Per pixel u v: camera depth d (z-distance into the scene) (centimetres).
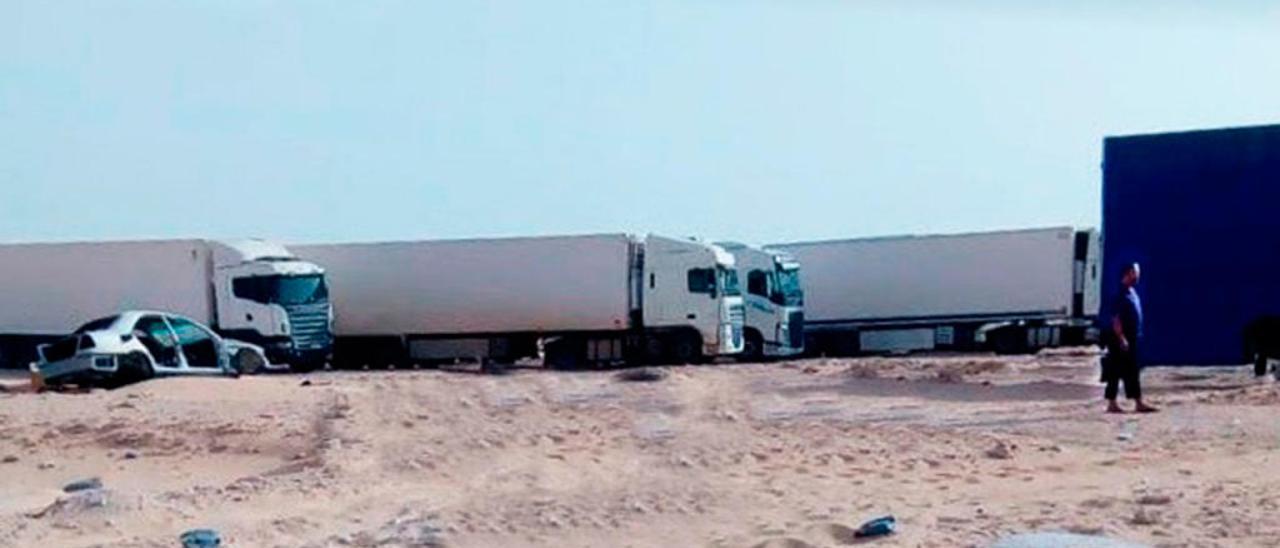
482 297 4084
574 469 1499
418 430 1912
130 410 2197
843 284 4547
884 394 2444
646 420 2014
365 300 4138
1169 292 2284
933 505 1131
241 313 3775
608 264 4016
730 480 1347
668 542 1009
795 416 2039
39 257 4038
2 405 2289
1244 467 1293
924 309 4469
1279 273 2228
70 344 2767
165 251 3862
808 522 1054
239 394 2477
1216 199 2264
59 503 1245
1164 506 1048
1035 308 4366
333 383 2847
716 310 3956
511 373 3528
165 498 1287
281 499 1302
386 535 1073
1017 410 1989
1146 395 2155
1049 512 1052
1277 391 2047
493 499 1263
